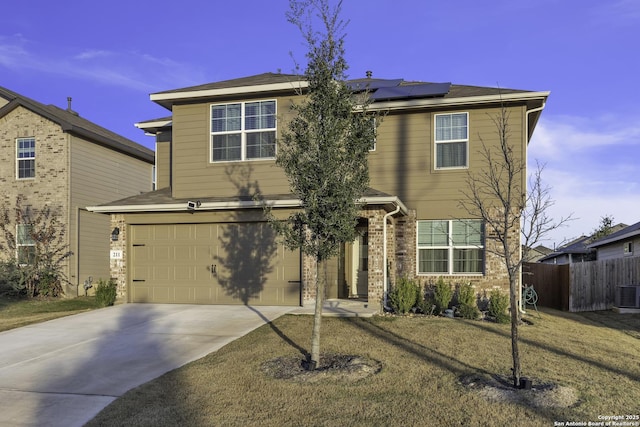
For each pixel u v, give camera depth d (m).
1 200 19.03
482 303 13.57
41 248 18.09
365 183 8.11
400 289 12.35
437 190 14.06
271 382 6.98
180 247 13.98
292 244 7.97
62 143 18.56
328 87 7.97
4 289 17.25
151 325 11.02
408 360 7.89
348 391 6.56
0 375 7.73
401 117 14.36
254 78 15.96
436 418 5.67
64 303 16.53
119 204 14.05
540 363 7.86
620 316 15.34
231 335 9.90
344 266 15.80
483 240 13.76
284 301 13.23
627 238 21.53
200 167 14.54
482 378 7.00
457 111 14.02
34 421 5.94
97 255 19.92
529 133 16.31
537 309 16.34
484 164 13.68
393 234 14.32
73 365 8.18
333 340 9.21
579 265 16.94
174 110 14.80
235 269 13.60
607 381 7.04
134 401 6.42
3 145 19.16
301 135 7.93
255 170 14.14
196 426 5.61
